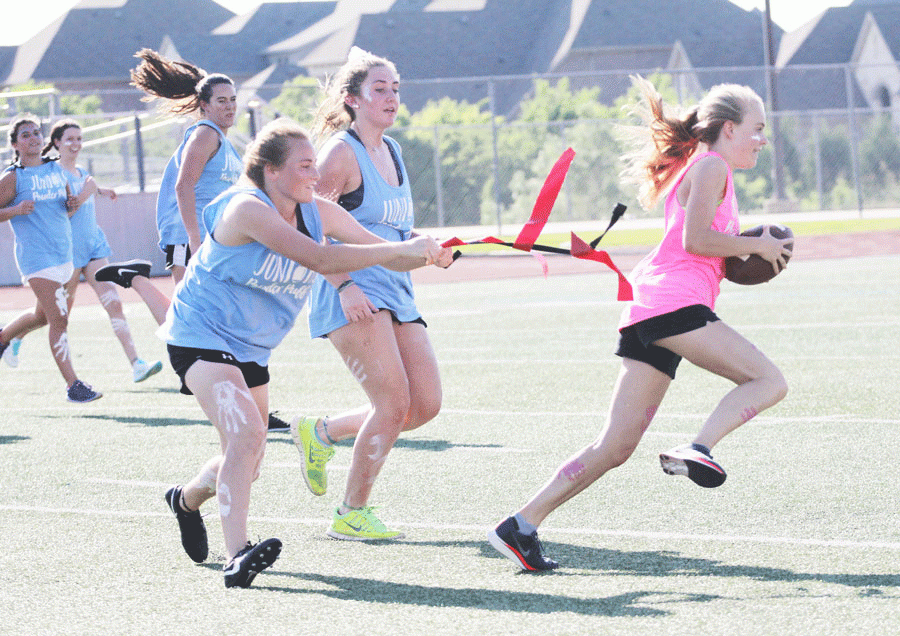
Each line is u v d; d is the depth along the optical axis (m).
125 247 87.50
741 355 17.58
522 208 127.62
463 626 15.38
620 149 127.00
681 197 18.27
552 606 16.09
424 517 21.36
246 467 17.36
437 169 112.88
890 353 37.94
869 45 194.25
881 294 55.00
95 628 15.88
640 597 16.31
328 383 37.72
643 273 18.28
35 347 50.66
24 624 16.14
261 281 17.36
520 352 42.56
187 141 30.88
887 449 25.02
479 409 31.97
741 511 20.75
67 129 37.69
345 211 18.30
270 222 16.58
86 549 20.00
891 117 138.25
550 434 28.33
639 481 23.28
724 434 17.53
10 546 20.28
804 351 39.31
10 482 25.25
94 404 35.66
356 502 20.22
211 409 17.44
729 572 17.30
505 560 18.53
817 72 184.62
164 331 18.05
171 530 21.17
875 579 16.61
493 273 79.25
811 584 16.52
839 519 19.91
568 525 20.39
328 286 19.64
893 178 137.12
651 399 17.94
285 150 16.83
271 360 43.66
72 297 38.28
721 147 18.45
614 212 17.38
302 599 16.88
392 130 129.12
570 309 55.41
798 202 127.12
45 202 35.44
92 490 24.39
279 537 20.48
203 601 16.92
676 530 19.77
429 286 72.25
